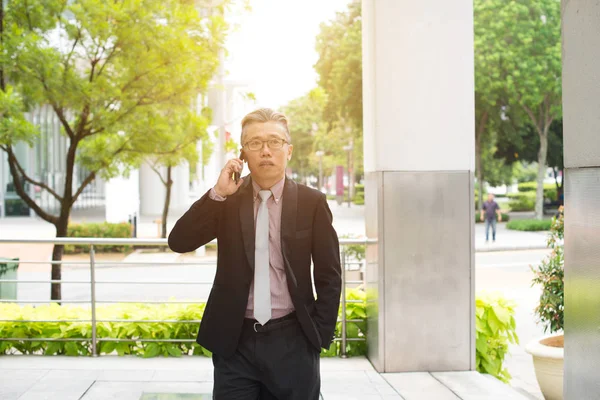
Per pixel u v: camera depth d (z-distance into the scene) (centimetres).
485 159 3428
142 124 846
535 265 1603
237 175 261
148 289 1220
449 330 530
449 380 507
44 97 791
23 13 799
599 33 206
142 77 825
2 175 3078
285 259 261
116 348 573
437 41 525
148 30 793
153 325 572
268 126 260
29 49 754
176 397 459
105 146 902
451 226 530
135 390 474
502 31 2620
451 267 530
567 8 229
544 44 2595
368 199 565
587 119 216
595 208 211
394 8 523
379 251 527
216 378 270
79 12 782
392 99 525
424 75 525
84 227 1861
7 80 857
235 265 262
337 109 3081
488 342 572
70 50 832
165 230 1697
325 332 266
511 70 2634
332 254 271
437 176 529
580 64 220
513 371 708
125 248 1859
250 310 265
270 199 267
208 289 1220
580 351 223
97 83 815
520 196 3703
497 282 1346
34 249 1892
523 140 3275
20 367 529
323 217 270
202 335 267
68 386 481
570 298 231
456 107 528
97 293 1180
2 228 2461
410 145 527
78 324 574
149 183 3419
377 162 527
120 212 2061
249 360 264
